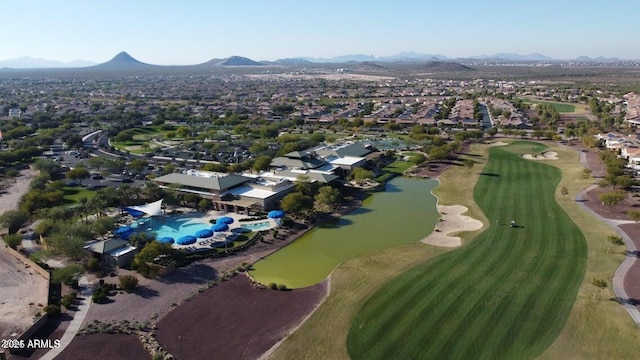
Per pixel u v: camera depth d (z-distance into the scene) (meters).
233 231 121.81
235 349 70.44
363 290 87.75
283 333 74.38
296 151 191.25
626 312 78.75
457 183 168.00
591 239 110.31
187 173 159.12
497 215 130.38
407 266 98.12
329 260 104.44
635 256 100.50
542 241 110.12
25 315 80.88
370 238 117.25
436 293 86.12
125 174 186.25
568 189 153.75
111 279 94.25
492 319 77.38
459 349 69.75
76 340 73.56
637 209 129.62
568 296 84.31
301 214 131.88
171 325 77.25
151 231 122.31
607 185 151.50
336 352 69.38
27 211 128.88
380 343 71.44
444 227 122.88
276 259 105.25
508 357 67.75
